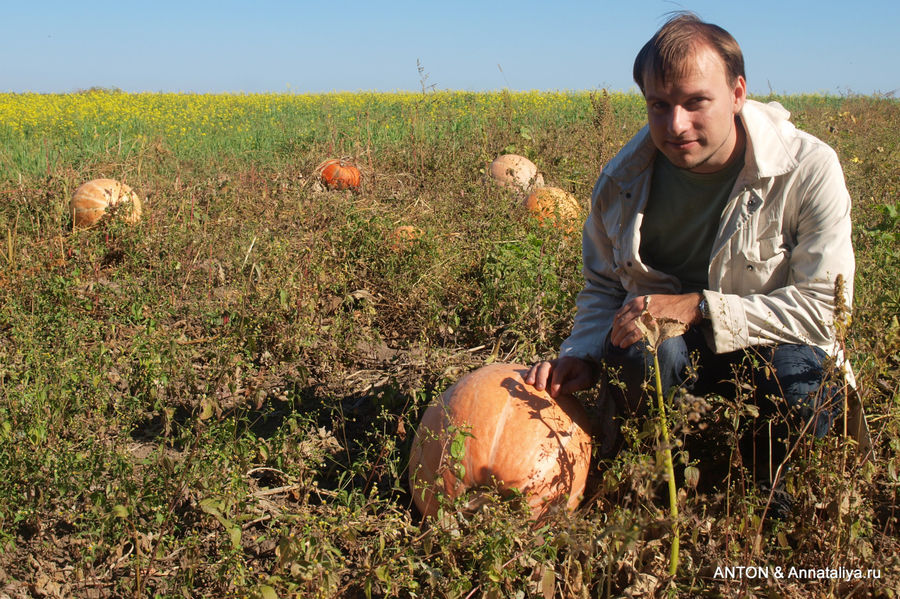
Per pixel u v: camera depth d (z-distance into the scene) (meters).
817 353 2.82
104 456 3.14
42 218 7.33
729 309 2.76
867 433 2.74
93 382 3.77
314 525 2.65
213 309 5.25
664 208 3.04
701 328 2.84
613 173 3.06
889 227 5.57
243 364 4.14
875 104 17.95
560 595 2.54
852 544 2.53
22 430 3.41
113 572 2.81
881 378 3.18
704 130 2.67
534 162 10.20
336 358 4.49
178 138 14.05
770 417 2.90
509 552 2.53
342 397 4.13
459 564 2.64
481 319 4.99
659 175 3.00
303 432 3.53
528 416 2.89
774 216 2.81
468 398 2.97
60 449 3.24
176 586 2.65
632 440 2.68
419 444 2.99
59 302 5.19
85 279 5.93
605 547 2.56
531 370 3.08
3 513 2.93
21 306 5.16
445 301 5.58
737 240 2.85
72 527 3.06
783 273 2.88
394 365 4.51
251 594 2.36
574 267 5.47
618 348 2.88
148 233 6.69
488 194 7.81
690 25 2.66
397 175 9.43
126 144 11.88
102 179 7.68
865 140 11.20
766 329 2.77
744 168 2.78
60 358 4.12
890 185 7.89
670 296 2.84
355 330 4.81
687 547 2.75
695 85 2.59
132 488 2.90
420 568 2.62
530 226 6.56
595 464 3.10
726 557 2.62
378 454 3.46
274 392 4.20
